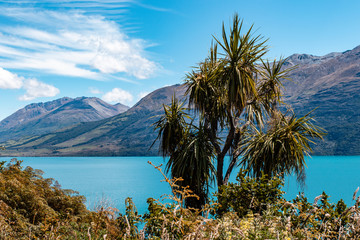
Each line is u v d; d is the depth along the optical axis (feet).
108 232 7.45
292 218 7.11
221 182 29.76
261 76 30.89
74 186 187.73
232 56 27.68
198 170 27.99
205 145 30.71
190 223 5.84
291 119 26.76
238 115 29.73
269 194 12.39
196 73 30.78
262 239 6.03
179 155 29.91
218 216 9.87
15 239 12.14
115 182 216.33
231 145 30.83
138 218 7.90
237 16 26.89
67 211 17.51
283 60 30.81
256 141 27.25
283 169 25.59
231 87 26.81
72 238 11.14
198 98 29.76
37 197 17.02
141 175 284.82
